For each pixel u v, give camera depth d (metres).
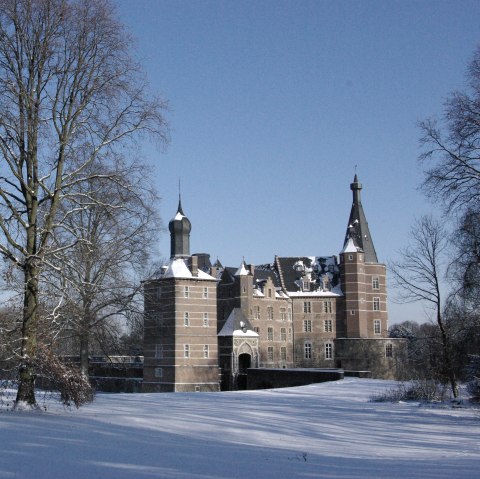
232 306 103.75
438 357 50.00
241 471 13.81
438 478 13.12
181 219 89.12
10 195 25.23
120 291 39.56
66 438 17.05
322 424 24.73
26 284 24.20
